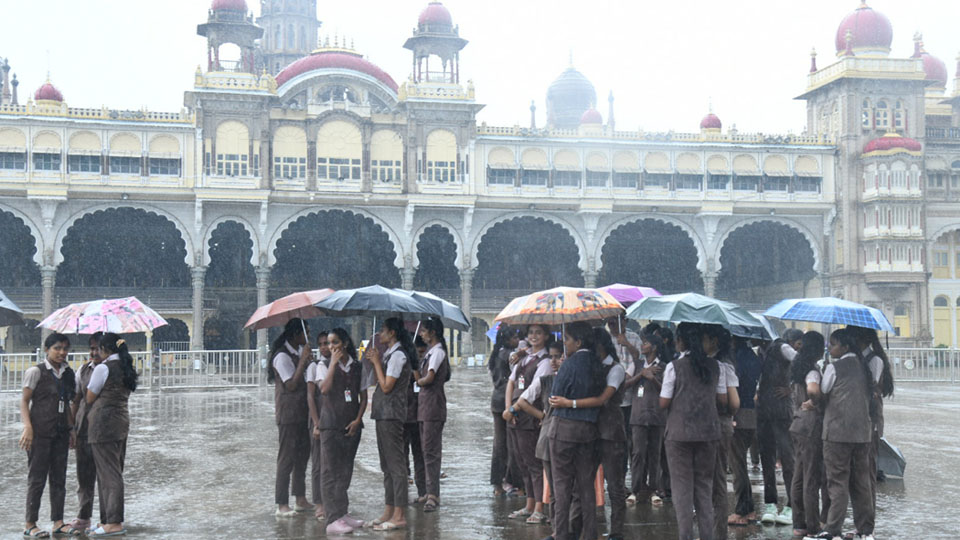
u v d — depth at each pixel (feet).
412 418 40.45
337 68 195.83
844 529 35.37
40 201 167.12
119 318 36.14
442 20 187.32
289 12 277.03
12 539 34.12
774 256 218.38
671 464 30.76
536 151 188.85
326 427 35.06
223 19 179.11
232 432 67.31
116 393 34.81
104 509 34.60
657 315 32.30
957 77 238.89
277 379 37.83
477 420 74.49
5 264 193.77
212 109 175.22
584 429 30.81
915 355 132.16
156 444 60.49
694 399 30.50
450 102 183.21
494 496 42.01
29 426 34.19
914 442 60.08
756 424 37.99
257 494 42.88
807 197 196.34
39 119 167.84
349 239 213.25
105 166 170.71
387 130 183.52
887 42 201.46
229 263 209.05
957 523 36.11
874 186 190.08
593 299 31.94
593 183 190.29
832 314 33.96
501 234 211.61
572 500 32.81
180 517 37.73
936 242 207.31
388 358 36.04
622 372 31.55
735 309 33.63
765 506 37.78
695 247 211.20
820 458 33.60
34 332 186.19
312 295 38.29
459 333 190.49
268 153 177.17
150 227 198.29
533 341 35.88
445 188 183.52
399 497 35.35
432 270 221.66
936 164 205.98
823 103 204.95
